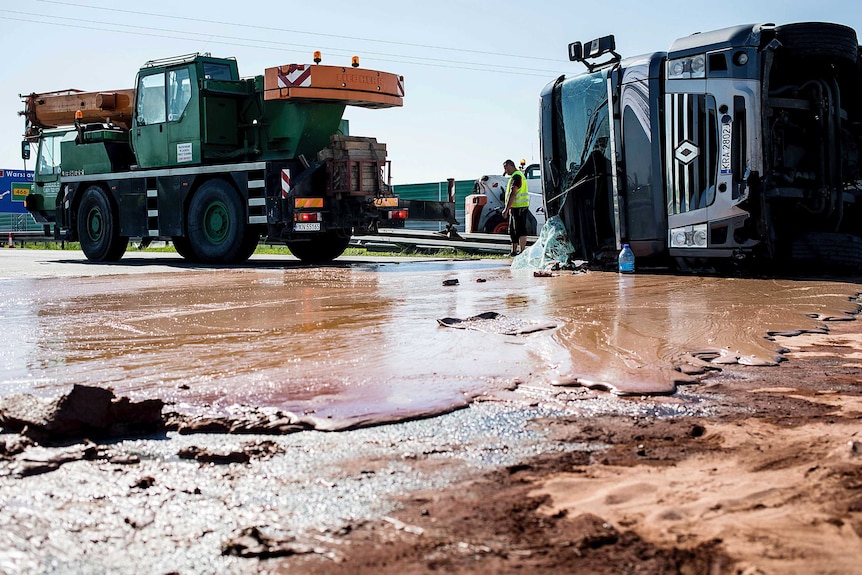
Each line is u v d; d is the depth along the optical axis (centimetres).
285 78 1339
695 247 998
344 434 291
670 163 1015
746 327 541
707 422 305
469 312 631
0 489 232
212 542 194
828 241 964
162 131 1488
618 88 1066
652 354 442
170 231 1491
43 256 1850
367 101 1383
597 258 1148
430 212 2170
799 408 327
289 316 619
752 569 177
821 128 981
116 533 200
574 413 320
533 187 2097
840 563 180
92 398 293
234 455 262
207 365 422
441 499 222
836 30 949
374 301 720
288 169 1348
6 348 479
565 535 196
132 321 597
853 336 516
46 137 1836
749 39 944
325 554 187
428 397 342
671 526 202
